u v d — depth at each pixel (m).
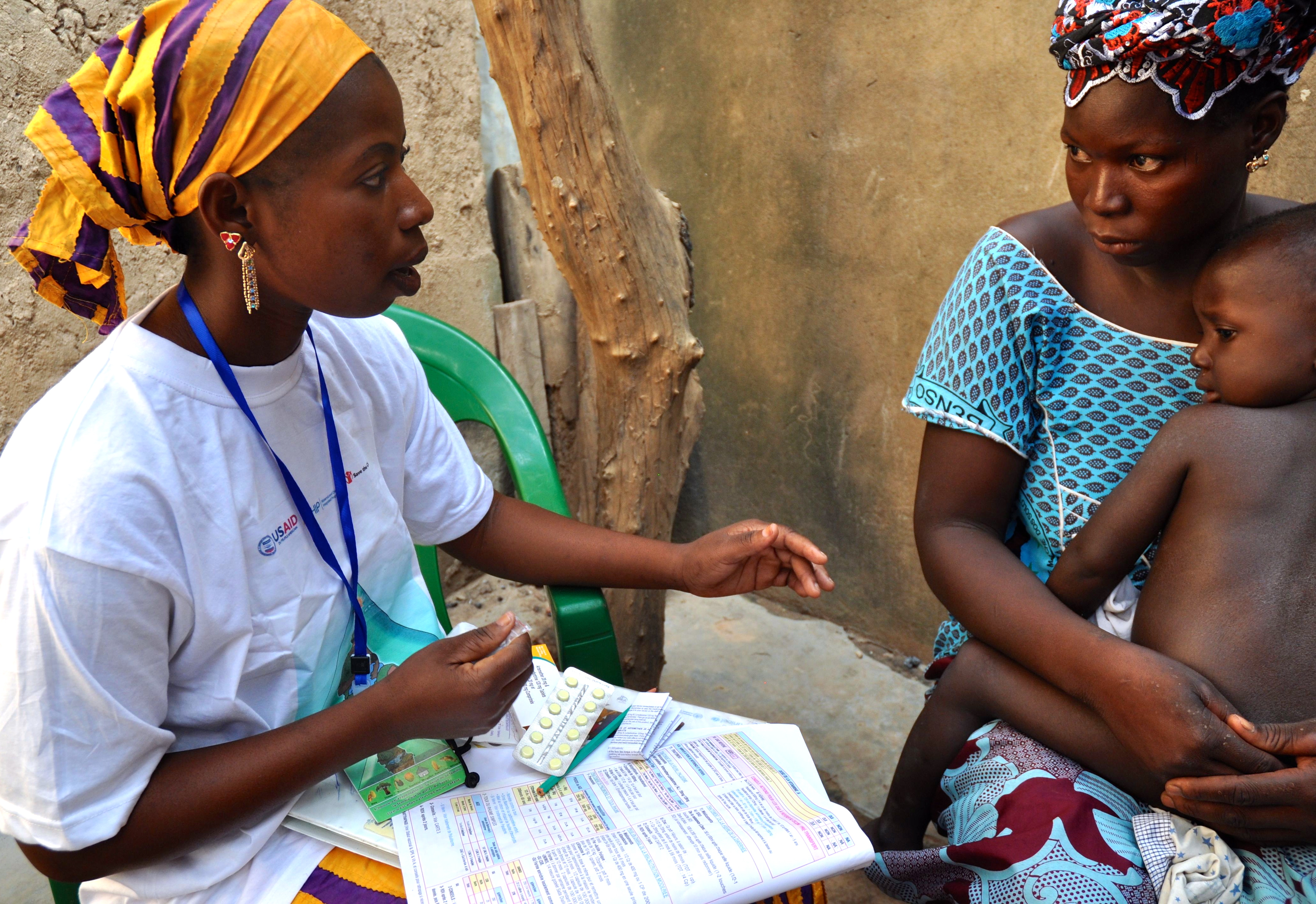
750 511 2.54
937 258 1.93
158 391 0.90
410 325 1.70
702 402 2.26
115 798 0.88
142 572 0.86
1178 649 1.05
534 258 2.38
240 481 0.96
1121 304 1.19
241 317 0.94
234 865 0.95
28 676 0.83
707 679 2.24
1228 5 0.89
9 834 0.87
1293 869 1.01
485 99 2.29
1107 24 0.93
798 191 2.13
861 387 2.16
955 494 1.27
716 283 2.40
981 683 1.21
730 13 2.13
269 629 1.00
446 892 0.88
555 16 1.47
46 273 0.92
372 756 1.03
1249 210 1.16
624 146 1.59
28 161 1.54
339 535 1.08
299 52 0.81
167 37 0.80
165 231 0.90
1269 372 1.03
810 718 2.11
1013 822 1.07
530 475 1.61
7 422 1.60
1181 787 0.96
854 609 2.37
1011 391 1.23
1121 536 1.12
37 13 1.51
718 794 1.01
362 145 0.85
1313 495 1.02
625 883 0.88
